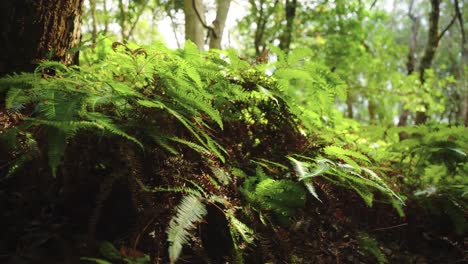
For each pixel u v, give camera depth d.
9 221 1.62
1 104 1.99
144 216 1.67
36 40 2.20
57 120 1.50
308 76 2.42
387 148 3.61
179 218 1.55
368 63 12.30
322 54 10.99
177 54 2.35
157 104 1.80
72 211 1.75
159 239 1.66
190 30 5.37
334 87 2.48
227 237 1.97
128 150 1.72
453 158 3.09
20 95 1.72
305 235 2.11
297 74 2.45
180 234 1.50
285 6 10.94
